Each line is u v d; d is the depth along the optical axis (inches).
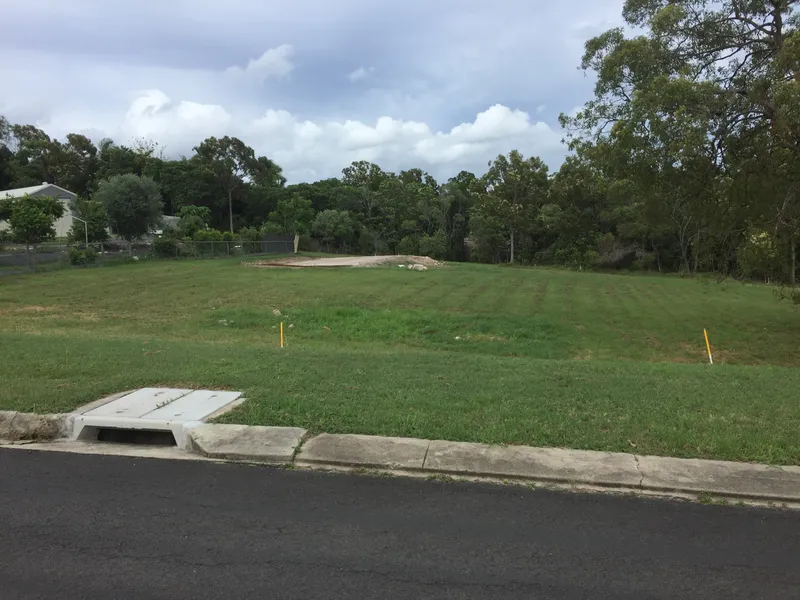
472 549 142.0
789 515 163.6
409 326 762.8
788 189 573.6
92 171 3348.9
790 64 498.9
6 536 145.6
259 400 252.5
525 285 1230.3
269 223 2600.9
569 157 2368.4
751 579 130.5
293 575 129.5
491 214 2696.9
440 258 2918.3
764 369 403.9
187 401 251.8
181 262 1544.0
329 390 274.2
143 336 619.2
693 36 623.2
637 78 636.1
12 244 1632.6
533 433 216.5
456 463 192.1
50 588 123.4
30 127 3435.0
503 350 660.1
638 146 591.8
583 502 169.6
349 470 190.7
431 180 3604.8
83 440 221.0
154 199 2027.6
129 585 124.9
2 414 229.9
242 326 741.9
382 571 131.6
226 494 171.9
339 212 2898.6
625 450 203.6
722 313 913.5
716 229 682.2
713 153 591.5
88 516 157.1
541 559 137.8
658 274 2159.2
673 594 124.0
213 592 122.6
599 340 725.9
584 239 2455.7
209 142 3080.7
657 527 155.0
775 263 639.8
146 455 204.7
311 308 865.5
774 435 217.5
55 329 658.8
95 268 1325.0
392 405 250.1
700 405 260.5
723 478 182.7
